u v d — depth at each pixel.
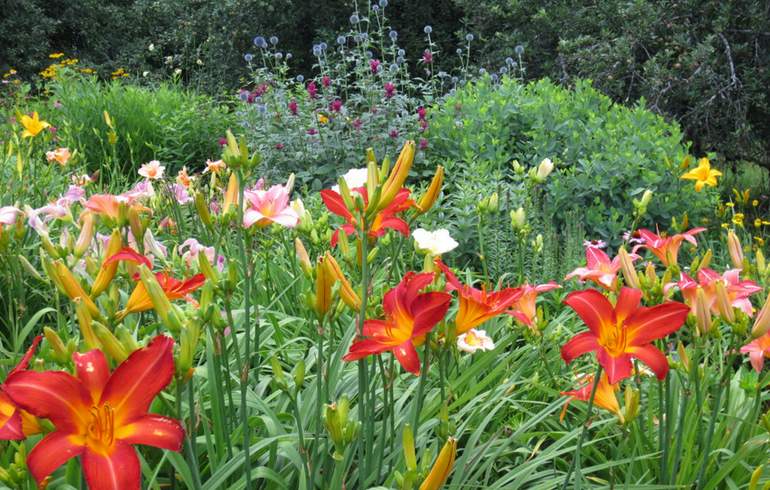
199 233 3.88
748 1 8.52
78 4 17.73
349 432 1.47
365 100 6.64
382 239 2.53
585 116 6.45
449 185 5.66
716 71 8.54
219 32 13.90
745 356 3.16
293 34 14.26
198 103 8.88
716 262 5.40
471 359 2.83
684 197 5.50
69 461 1.72
